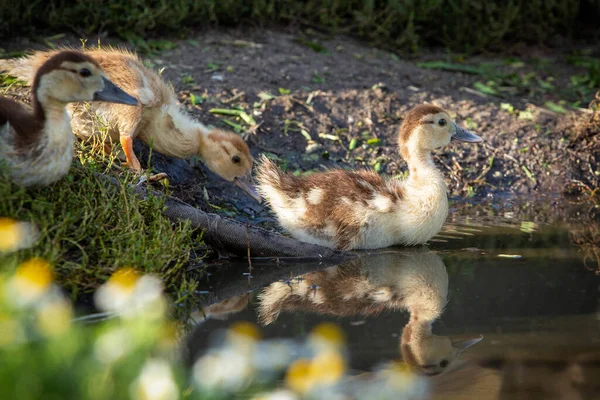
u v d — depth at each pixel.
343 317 8.92
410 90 16.73
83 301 8.80
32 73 11.44
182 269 10.57
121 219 9.74
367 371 7.46
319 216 11.63
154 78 12.05
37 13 16.20
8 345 5.68
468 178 14.88
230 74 15.91
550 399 6.95
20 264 8.31
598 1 21.52
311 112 15.30
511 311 9.01
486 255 11.29
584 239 12.05
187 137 12.36
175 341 8.05
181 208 11.04
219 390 6.40
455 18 19.77
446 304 9.30
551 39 20.78
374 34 18.83
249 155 12.60
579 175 15.20
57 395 5.48
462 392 7.11
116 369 5.67
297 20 18.72
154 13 17.05
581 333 8.37
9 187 8.82
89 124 11.68
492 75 18.20
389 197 11.55
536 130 15.91
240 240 11.12
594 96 17.45
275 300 9.53
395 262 11.09
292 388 6.95
